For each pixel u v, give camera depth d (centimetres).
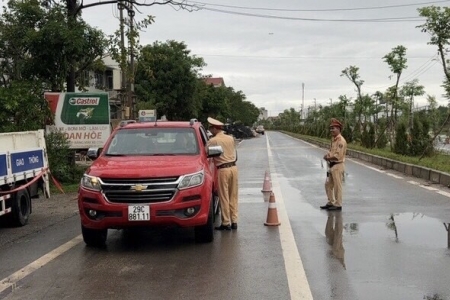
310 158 2688
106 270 641
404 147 2238
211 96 5481
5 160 883
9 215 941
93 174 743
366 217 956
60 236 862
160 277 605
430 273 596
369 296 521
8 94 1517
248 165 2267
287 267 633
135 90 3969
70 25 1689
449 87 1759
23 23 1734
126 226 723
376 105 3569
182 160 784
